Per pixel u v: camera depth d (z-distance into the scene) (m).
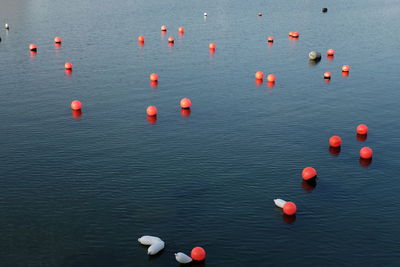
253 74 52.91
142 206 26.95
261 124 38.56
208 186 29.03
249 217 25.84
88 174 30.58
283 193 28.20
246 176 30.17
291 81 50.16
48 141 35.66
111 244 23.80
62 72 54.25
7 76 52.84
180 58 60.12
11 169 31.31
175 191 28.47
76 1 113.12
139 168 31.30
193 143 35.09
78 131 37.53
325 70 54.16
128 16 91.50
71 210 26.62
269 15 91.19
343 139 35.53
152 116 40.59
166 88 48.16
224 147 34.34
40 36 73.44
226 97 45.25
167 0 113.94
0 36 73.75
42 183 29.53
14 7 103.69
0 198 27.84
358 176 30.03
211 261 22.58
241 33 75.06
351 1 108.88
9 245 23.72
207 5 105.31
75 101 42.12
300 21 84.56
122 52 63.47
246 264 22.38
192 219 25.70
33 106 43.16
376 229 24.73
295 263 22.41
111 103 43.88
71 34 75.00
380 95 45.16
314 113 40.88
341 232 24.53
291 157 32.69
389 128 37.41
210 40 70.31
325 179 29.72
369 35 72.00
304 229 24.80
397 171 30.56
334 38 70.56
